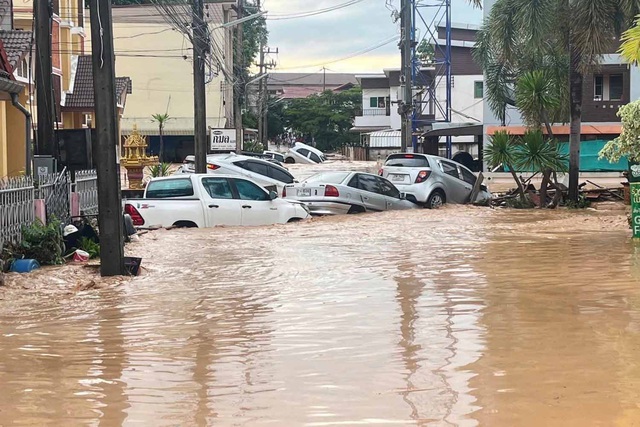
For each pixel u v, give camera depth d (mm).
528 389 5410
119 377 6012
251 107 93125
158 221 16266
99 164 11078
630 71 39625
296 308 8492
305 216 18156
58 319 8281
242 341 7105
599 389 5371
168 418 5027
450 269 10875
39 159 15562
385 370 5992
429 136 44406
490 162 22047
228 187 17000
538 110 21938
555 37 22906
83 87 35562
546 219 18328
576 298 8586
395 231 15891
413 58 47938
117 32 61781
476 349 6539
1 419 5059
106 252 11070
